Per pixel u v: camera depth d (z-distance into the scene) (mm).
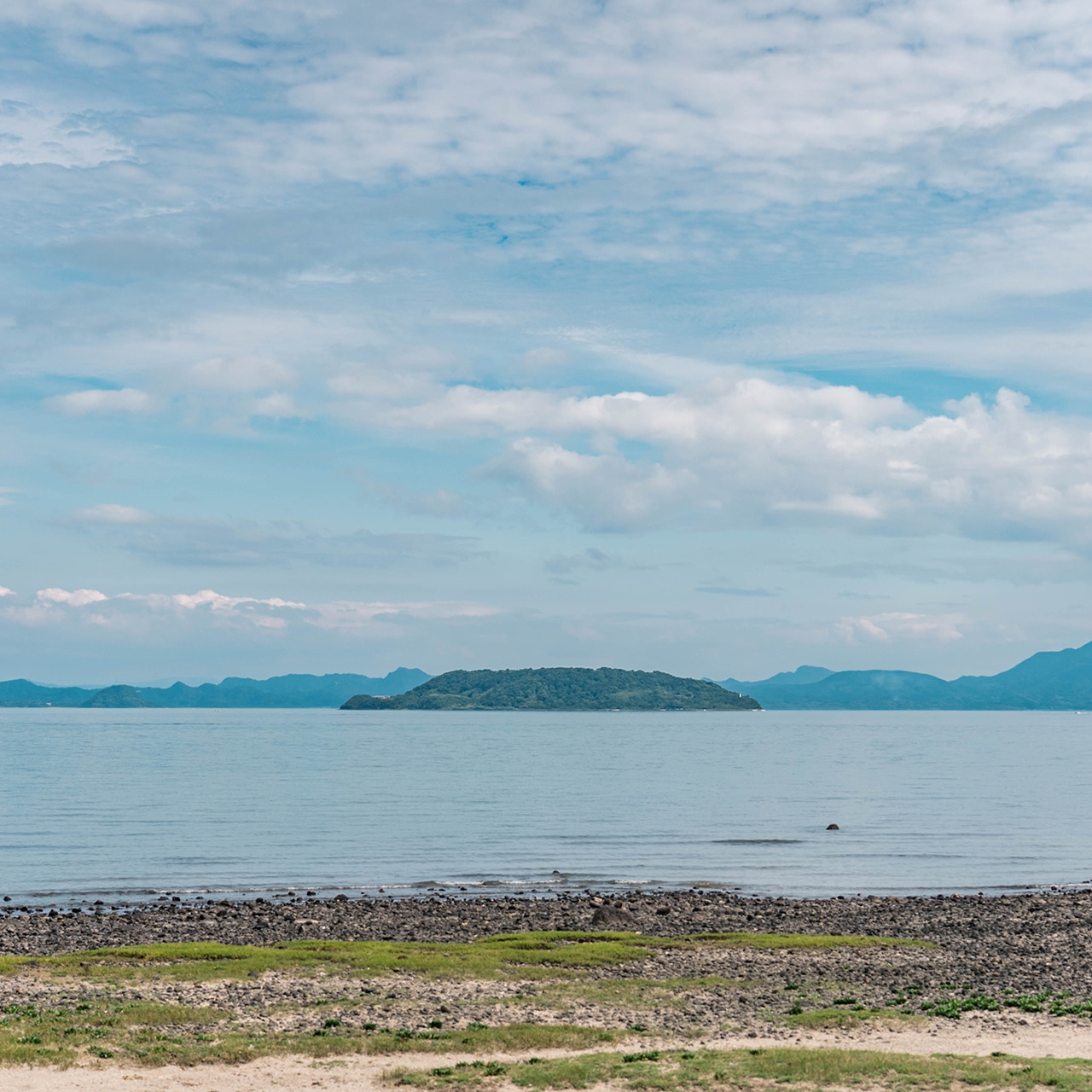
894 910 55031
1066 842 86812
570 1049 28109
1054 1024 30766
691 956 41938
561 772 171000
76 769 172000
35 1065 25344
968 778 160250
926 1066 25234
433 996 33906
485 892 63531
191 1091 23797
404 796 126375
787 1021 31125
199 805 113312
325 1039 28219
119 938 46438
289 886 65000
